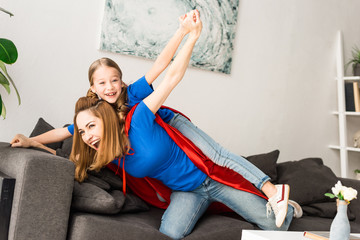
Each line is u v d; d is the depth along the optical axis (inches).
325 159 154.6
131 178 85.4
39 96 98.1
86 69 104.2
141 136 74.0
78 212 68.4
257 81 135.8
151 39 111.8
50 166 62.5
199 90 122.6
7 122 94.6
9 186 61.2
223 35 125.2
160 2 112.7
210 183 81.2
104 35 105.0
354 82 151.0
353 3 161.3
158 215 83.8
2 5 92.6
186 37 118.9
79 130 73.7
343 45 157.5
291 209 84.5
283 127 142.9
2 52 72.2
